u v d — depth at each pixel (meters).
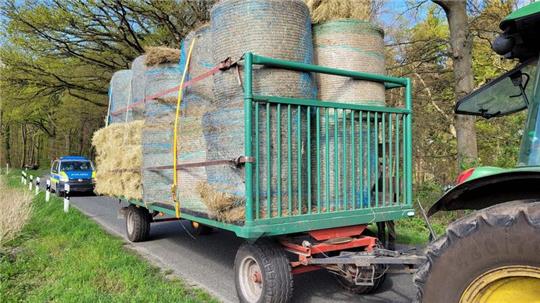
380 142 5.00
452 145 11.95
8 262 6.03
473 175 2.79
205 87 5.03
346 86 4.80
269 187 4.04
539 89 2.71
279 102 4.10
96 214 12.07
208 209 4.44
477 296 2.30
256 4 4.26
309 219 4.20
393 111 4.92
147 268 6.02
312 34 5.01
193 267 6.32
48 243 7.25
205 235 8.71
